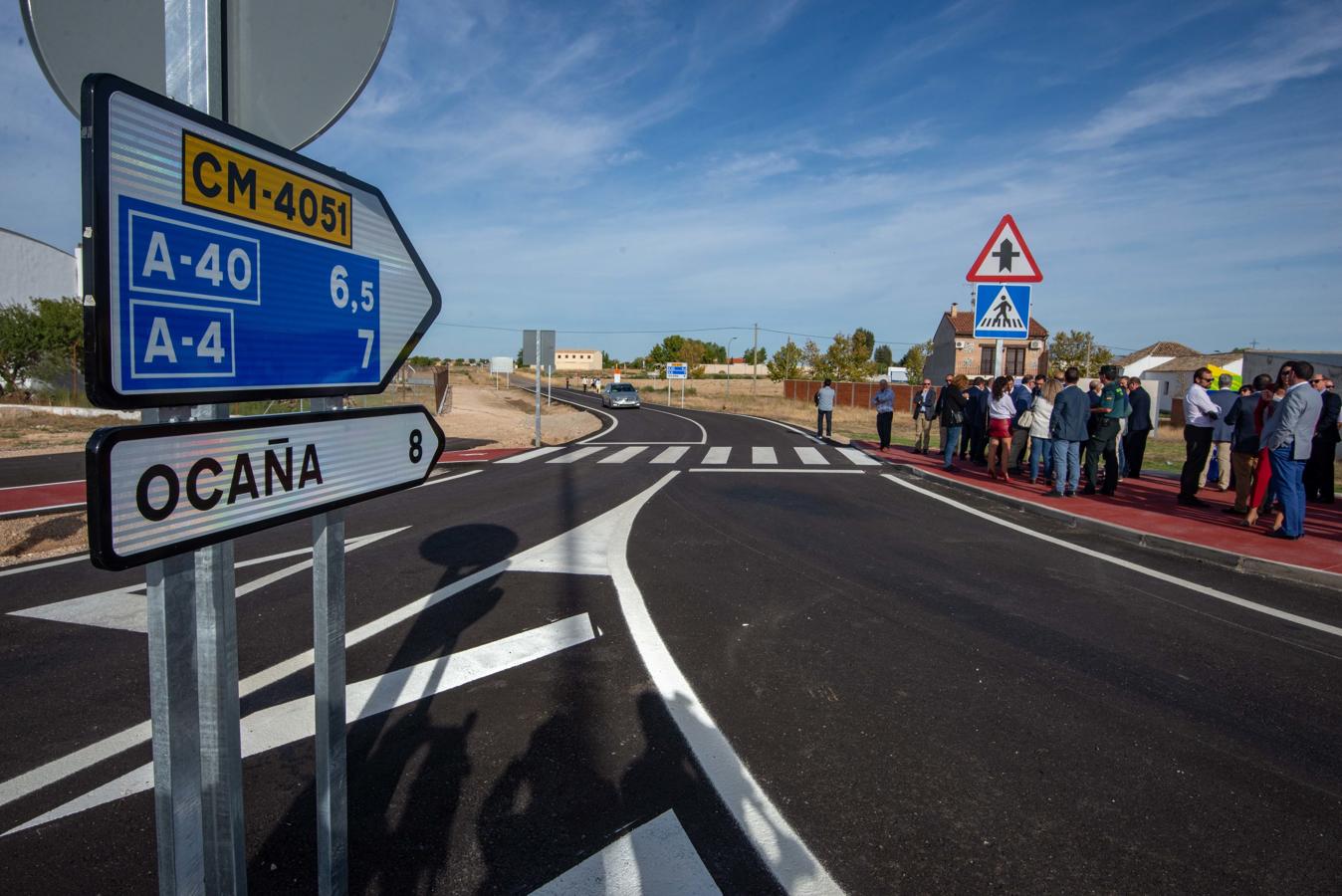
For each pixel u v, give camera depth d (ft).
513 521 28.43
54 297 101.50
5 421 69.97
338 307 5.68
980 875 8.39
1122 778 10.49
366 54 5.64
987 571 21.47
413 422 6.64
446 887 8.09
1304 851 8.89
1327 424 32.17
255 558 22.38
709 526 27.71
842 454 54.24
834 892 8.09
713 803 9.73
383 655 14.75
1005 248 32.17
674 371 155.02
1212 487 37.42
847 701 12.85
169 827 4.44
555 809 9.56
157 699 4.34
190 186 4.29
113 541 3.73
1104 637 16.10
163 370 4.14
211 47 4.77
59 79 4.75
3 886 8.08
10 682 13.57
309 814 9.41
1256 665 14.60
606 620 16.90
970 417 46.29
